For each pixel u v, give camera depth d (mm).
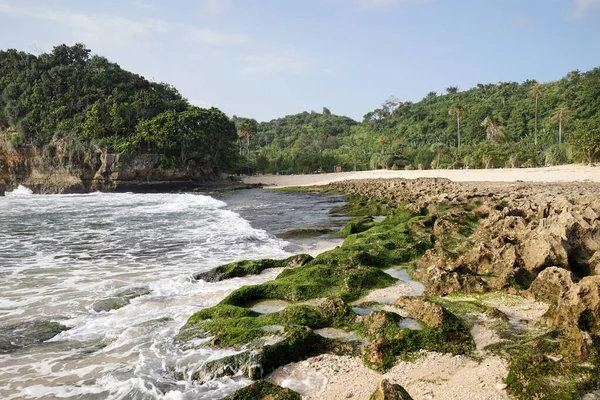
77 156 68000
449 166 84500
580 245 11406
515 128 109812
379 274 11508
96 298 10711
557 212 15859
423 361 6633
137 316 9398
